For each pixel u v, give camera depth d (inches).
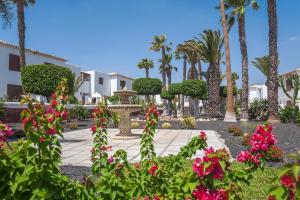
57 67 674.2
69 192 101.1
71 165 301.4
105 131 201.5
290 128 740.0
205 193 97.1
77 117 1049.5
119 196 115.4
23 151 107.1
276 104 971.3
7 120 799.7
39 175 97.7
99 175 156.8
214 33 1277.1
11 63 1175.0
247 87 1112.8
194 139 155.3
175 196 114.0
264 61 1425.9
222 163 98.4
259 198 190.5
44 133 107.0
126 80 2236.7
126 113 567.8
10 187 95.8
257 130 138.8
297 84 1147.9
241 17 1114.1
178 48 1697.8
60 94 154.2
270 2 964.6
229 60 1013.2
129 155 371.9
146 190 136.9
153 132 192.5
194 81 1299.2
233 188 122.0
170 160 160.9
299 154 76.8
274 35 961.5
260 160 135.7
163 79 2079.2
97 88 1914.4
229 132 647.1
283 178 73.8
